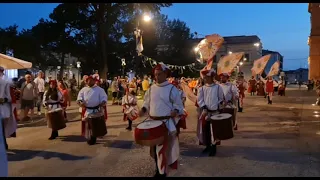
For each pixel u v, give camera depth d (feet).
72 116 51.29
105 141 30.63
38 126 40.91
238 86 53.21
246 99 85.97
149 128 17.24
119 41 145.69
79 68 159.43
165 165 17.92
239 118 45.34
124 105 37.27
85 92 29.04
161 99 18.40
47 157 24.90
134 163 22.72
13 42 137.69
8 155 25.67
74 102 78.69
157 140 17.28
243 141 29.35
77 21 126.11
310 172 19.86
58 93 32.19
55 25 125.80
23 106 46.09
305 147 26.73
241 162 22.38
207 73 24.45
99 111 29.17
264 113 51.44
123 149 27.22
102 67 135.54
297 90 148.36
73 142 30.48
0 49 136.15
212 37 42.11
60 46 131.13
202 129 24.95
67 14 123.24
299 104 68.39
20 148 28.12
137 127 17.70
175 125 18.62
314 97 92.22
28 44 139.85
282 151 25.46
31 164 22.94
